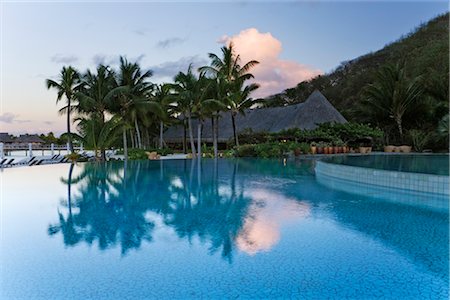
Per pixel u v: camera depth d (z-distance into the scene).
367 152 26.27
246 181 11.57
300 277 3.71
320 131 26.09
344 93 57.00
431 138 25.84
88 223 6.15
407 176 9.12
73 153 23.94
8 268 4.02
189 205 7.70
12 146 35.03
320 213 6.76
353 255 4.38
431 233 5.34
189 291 3.41
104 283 3.60
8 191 9.85
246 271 3.88
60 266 4.08
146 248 4.71
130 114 24.98
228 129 36.41
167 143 40.28
